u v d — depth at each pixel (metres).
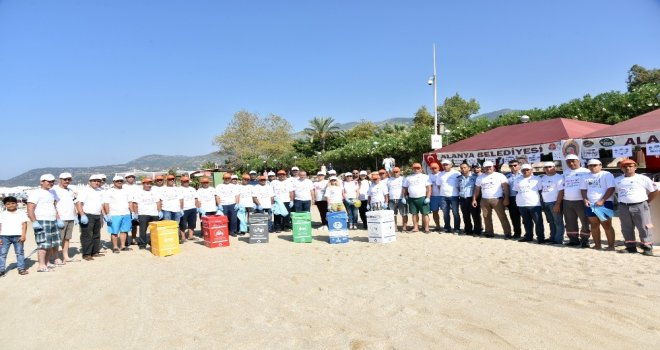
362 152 39.69
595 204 8.13
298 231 10.76
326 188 12.28
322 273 7.00
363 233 12.12
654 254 7.64
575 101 20.73
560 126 12.30
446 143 27.89
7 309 5.95
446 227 11.54
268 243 10.80
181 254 9.69
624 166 7.88
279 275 6.96
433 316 4.50
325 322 4.55
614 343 3.59
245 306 5.28
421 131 33.59
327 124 65.94
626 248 8.02
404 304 5.01
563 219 9.18
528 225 9.64
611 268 6.61
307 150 65.25
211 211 12.08
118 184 10.35
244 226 12.58
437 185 11.62
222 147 59.12
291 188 13.11
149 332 4.55
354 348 3.80
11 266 9.18
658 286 5.35
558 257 7.67
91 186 9.74
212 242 10.38
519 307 4.61
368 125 66.25
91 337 4.54
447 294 5.33
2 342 4.62
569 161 8.76
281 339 4.12
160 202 11.26
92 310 5.52
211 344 4.09
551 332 3.86
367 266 7.48
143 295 6.06
